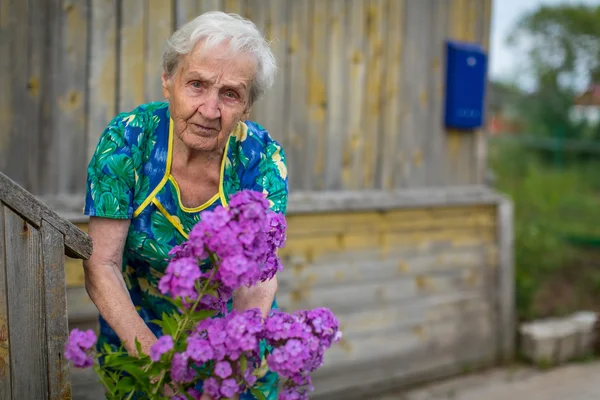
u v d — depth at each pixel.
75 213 2.65
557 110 17.14
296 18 3.26
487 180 4.26
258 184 1.76
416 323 3.93
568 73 18.08
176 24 2.83
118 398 1.46
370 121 3.63
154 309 1.87
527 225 6.36
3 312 1.44
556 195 7.89
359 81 3.55
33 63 2.54
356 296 3.66
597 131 16.50
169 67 1.59
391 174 3.75
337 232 3.56
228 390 1.33
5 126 2.50
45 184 2.61
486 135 4.19
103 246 1.62
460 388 3.91
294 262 3.41
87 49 2.65
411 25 3.72
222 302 1.44
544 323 4.53
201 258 1.39
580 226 7.94
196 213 1.71
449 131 3.99
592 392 3.86
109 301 1.57
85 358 1.32
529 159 12.41
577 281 5.85
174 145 1.67
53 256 1.48
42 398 1.49
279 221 1.50
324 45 3.38
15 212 1.44
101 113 2.70
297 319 1.39
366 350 3.72
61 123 2.62
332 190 3.51
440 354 4.05
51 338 1.49
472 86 3.94
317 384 3.53
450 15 3.89
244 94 1.56
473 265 4.18
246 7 3.05
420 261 3.93
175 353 1.36
